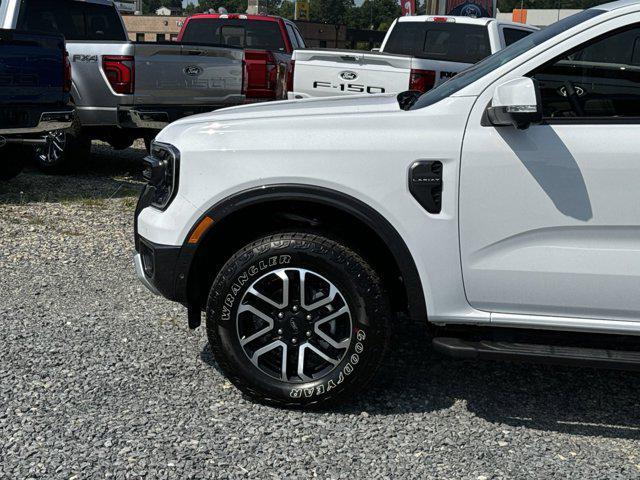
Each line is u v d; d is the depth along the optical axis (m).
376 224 3.64
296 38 14.41
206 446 3.46
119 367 4.28
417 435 3.64
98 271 6.09
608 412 3.95
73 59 9.27
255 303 3.77
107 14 10.86
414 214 3.61
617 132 3.49
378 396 4.02
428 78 8.71
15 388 3.96
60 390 3.97
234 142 3.76
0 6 9.88
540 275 3.56
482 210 3.57
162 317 5.11
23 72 8.09
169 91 9.59
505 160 3.53
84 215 7.93
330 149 3.65
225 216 3.75
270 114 3.93
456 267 3.62
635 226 3.47
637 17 3.50
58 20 10.24
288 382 3.79
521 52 3.72
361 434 3.62
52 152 10.02
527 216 3.54
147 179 4.09
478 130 3.58
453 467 3.37
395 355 4.57
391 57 8.77
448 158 3.57
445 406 3.94
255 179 3.70
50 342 4.59
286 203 3.83
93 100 9.35
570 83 3.56
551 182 3.50
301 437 3.58
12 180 9.62
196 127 3.88
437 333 3.78
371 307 3.66
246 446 3.48
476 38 10.63
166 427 3.62
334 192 3.65
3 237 6.92
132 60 9.20
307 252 3.66
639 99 3.52
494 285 3.62
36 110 8.23
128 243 6.95
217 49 9.95
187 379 4.16
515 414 3.89
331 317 3.72
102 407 3.80
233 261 3.73
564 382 4.29
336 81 9.09
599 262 3.51
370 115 3.72
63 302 5.33
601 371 4.45
